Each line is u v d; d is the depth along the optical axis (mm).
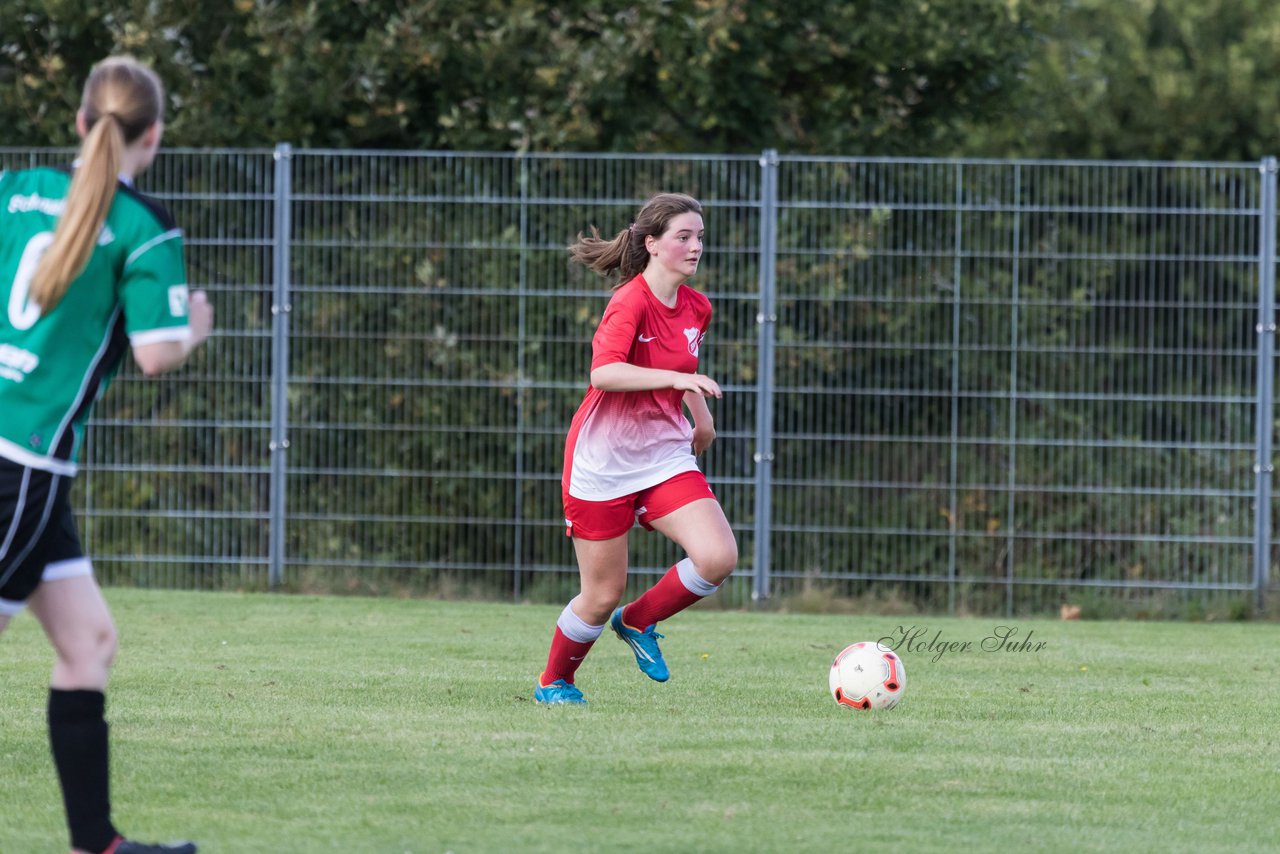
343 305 36156
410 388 36031
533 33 42500
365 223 36062
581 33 43844
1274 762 16953
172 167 36375
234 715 18859
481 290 35906
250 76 43188
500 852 12266
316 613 32344
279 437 36156
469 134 41750
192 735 17422
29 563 11469
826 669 24672
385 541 36156
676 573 20391
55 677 11992
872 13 45406
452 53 41875
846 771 15781
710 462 35469
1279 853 12867
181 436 36438
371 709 19469
